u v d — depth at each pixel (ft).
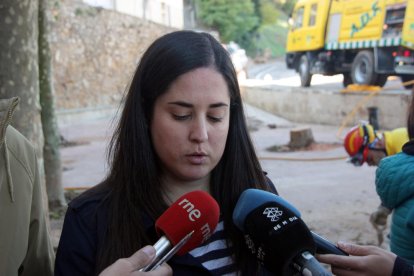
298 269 4.43
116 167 5.10
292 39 60.18
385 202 7.54
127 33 59.47
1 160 5.05
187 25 127.03
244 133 5.41
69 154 38.99
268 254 4.52
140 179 4.96
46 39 20.65
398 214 7.37
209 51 4.70
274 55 142.20
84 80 55.01
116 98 58.34
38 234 5.70
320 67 54.65
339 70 53.78
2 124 4.82
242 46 136.56
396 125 41.22
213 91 4.62
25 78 12.16
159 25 65.26
